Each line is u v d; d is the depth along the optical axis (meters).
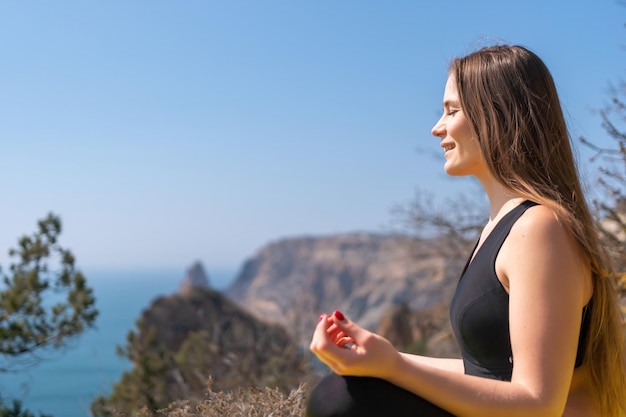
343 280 85.69
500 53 2.07
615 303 1.97
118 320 116.44
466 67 2.09
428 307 12.12
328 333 1.80
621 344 1.98
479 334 1.90
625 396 1.99
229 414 2.60
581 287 1.82
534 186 1.93
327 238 127.50
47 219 6.25
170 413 2.86
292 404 2.59
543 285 1.76
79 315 6.14
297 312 9.08
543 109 2.00
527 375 1.71
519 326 1.75
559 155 2.00
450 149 2.13
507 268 1.83
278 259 133.12
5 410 5.23
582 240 1.85
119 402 5.86
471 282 1.93
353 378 1.74
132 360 6.91
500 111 2.00
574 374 1.97
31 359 6.08
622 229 4.69
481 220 9.04
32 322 6.05
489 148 1.99
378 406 1.70
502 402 1.67
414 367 1.71
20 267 6.15
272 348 8.46
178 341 15.17
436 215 9.12
